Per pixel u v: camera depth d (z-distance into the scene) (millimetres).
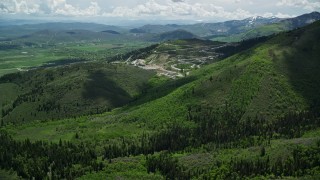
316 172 180125
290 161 193625
